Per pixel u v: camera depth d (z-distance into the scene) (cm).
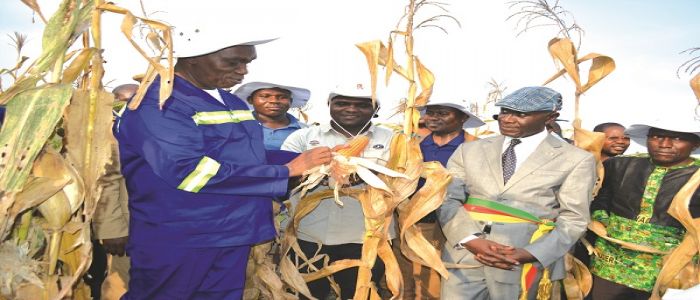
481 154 322
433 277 438
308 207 330
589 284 361
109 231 317
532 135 317
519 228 300
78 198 238
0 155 220
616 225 349
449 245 324
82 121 242
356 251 350
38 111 224
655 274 337
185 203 247
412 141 302
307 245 355
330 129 371
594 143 356
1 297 230
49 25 235
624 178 349
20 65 243
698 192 321
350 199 351
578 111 361
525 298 304
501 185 309
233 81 254
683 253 318
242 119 270
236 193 245
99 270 383
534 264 303
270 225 275
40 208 236
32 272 234
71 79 245
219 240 252
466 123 568
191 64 249
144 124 234
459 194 323
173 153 230
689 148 325
